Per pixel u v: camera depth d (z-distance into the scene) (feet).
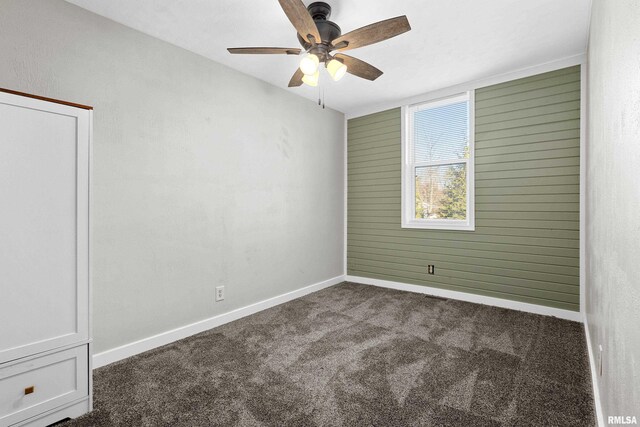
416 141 13.21
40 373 4.99
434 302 11.63
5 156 4.68
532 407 5.59
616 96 3.36
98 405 5.72
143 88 7.87
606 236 4.22
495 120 10.93
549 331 8.79
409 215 13.38
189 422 5.28
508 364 7.06
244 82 10.37
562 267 9.79
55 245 5.14
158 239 8.19
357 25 7.75
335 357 7.47
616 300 3.37
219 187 9.63
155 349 7.97
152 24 7.57
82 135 5.44
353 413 5.48
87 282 5.49
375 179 14.24
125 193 7.56
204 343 8.30
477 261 11.48
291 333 8.93
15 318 4.76
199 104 9.08
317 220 13.58
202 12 7.14
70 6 6.69
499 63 9.92
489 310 10.65
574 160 9.53
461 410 5.54
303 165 12.83
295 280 12.48
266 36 8.18
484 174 11.21
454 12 7.29
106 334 7.27
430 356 7.47
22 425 4.82
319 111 13.66
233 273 10.07
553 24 7.79
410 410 5.54
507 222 10.78
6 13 5.92
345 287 13.98
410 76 10.85
